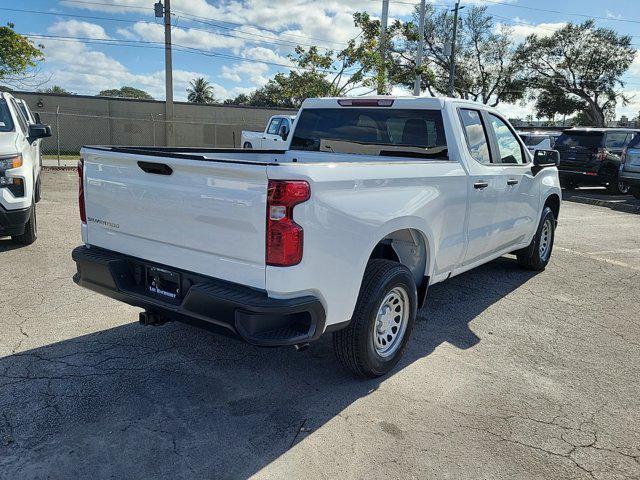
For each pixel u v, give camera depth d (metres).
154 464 2.91
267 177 2.96
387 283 3.72
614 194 17.12
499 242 5.73
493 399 3.75
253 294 3.10
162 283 3.59
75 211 9.86
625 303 5.95
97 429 3.20
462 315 5.39
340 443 3.16
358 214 3.40
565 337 4.93
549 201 7.08
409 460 3.03
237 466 2.92
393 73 25.83
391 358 3.99
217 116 35.94
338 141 5.48
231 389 3.73
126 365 3.99
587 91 46.97
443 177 4.33
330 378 3.94
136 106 34.53
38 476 2.78
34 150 9.09
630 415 3.62
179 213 3.36
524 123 54.06
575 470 3.02
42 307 5.03
